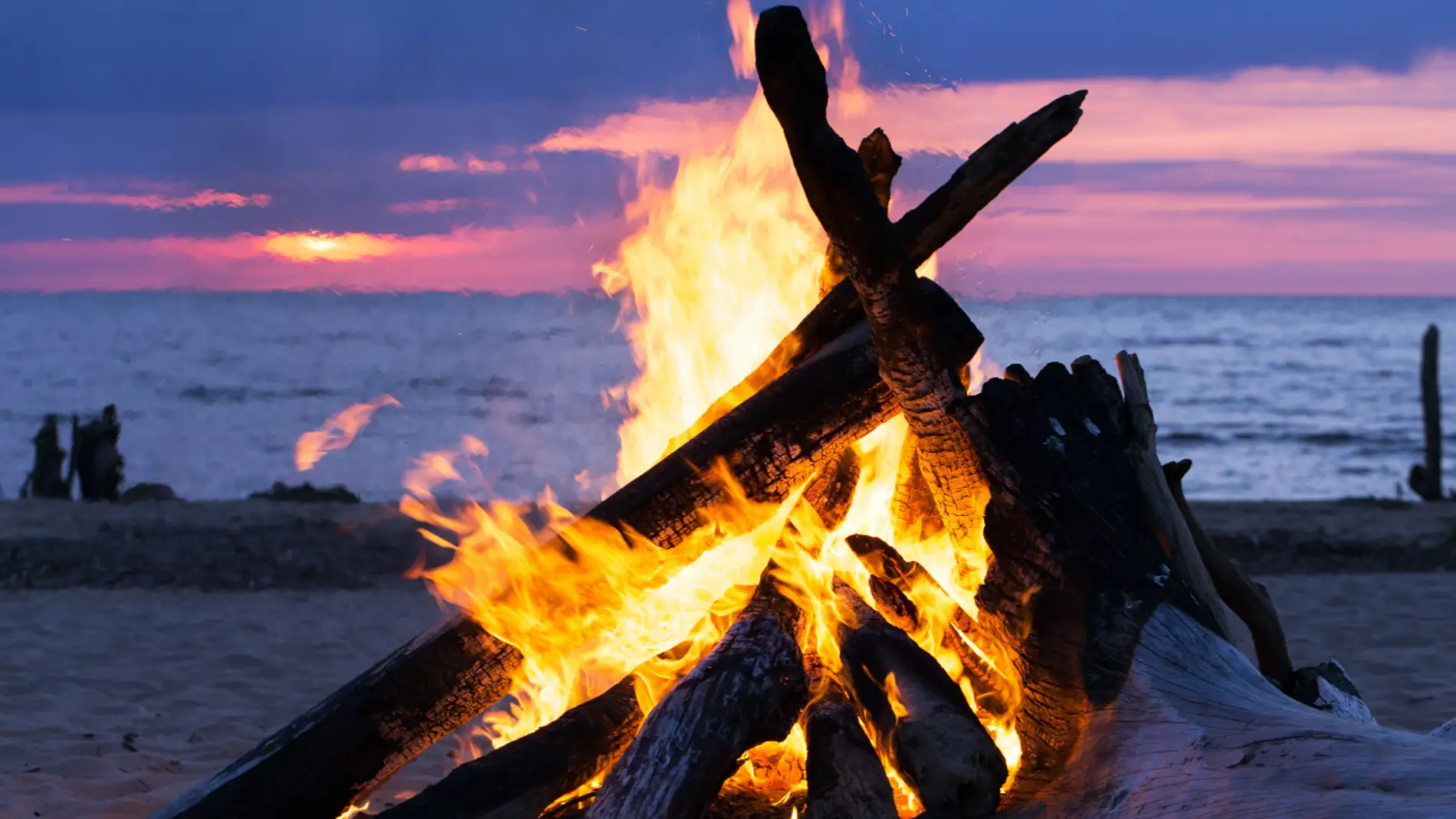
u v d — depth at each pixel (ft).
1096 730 9.87
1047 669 10.34
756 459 11.94
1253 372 215.31
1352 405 170.60
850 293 12.67
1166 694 9.69
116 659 26.81
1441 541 44.73
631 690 11.94
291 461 108.78
